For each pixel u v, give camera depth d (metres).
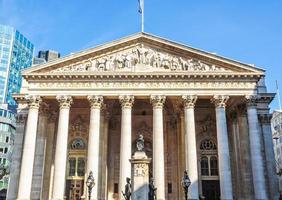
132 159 36.31
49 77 59.97
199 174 66.38
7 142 128.88
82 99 62.12
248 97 59.06
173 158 67.94
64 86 60.03
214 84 59.91
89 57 61.97
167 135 69.56
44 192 62.28
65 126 58.12
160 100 59.06
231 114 67.38
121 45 62.28
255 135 57.75
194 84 59.91
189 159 56.28
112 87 59.84
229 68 60.69
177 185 65.94
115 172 67.88
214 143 68.69
